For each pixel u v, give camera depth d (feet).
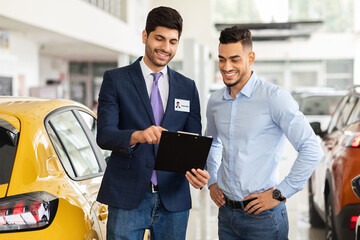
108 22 53.83
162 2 86.02
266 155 10.04
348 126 16.44
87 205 10.08
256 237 10.23
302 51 84.48
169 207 10.22
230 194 10.31
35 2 35.83
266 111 9.93
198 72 30.04
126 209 9.99
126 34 61.93
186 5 86.38
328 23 86.79
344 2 86.48
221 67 9.96
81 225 9.48
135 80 10.15
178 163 9.47
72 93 81.46
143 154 9.99
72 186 9.95
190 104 10.62
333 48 83.87
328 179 16.47
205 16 86.12
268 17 75.51
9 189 8.77
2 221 8.57
